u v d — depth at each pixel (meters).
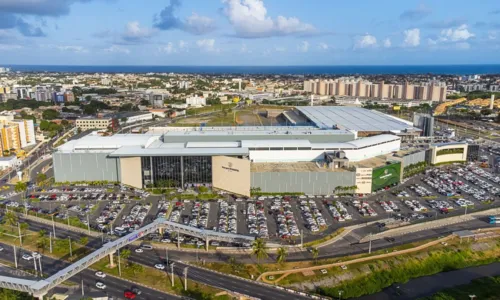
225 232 184.00
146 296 137.88
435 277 164.38
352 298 149.00
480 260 175.38
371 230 194.25
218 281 148.75
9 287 132.50
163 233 188.75
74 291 139.75
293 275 154.62
